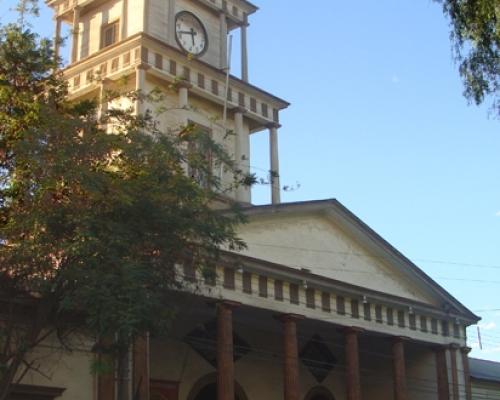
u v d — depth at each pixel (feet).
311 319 121.19
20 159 68.49
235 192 132.46
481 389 162.09
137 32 133.69
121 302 62.28
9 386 69.00
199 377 127.54
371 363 159.22
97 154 71.10
